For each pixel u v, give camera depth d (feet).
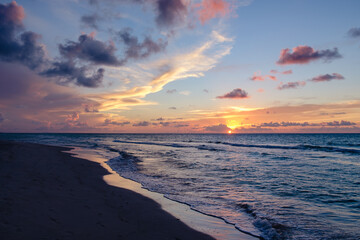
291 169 50.16
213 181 37.22
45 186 26.43
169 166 54.08
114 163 58.29
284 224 18.98
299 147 121.19
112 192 27.94
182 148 122.93
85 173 40.14
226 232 17.39
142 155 81.76
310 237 16.49
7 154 48.65
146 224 18.06
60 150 83.41
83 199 23.16
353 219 20.36
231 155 83.20
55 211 18.43
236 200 26.35
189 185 34.19
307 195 28.71
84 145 140.67
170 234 16.43
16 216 16.26
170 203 24.82
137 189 31.09
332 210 22.88
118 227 16.79
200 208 23.31
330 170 48.93
